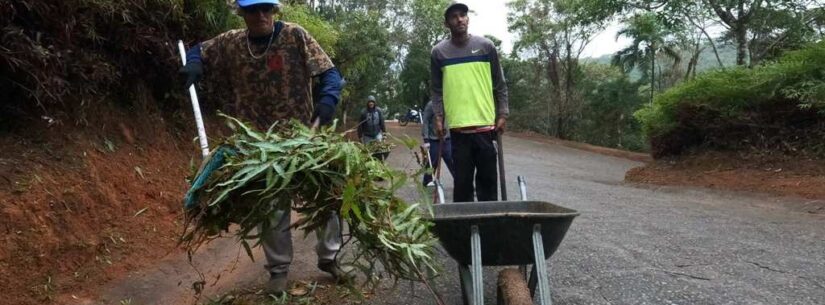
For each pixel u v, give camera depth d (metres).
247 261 4.63
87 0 4.33
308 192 2.83
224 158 2.88
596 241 5.33
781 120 9.93
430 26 35.75
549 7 30.55
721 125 10.77
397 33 34.88
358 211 2.67
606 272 4.34
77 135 4.62
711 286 4.02
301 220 2.92
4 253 3.35
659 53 27.88
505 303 2.87
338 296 3.80
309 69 3.85
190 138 6.63
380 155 3.02
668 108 11.84
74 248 3.78
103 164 4.68
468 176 4.96
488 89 4.89
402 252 2.73
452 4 4.85
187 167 6.00
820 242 5.30
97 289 3.63
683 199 8.38
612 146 31.22
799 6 13.85
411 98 38.72
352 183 2.67
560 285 4.04
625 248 5.07
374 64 23.92
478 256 2.86
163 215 4.93
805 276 4.25
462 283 3.26
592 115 31.50
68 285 3.53
